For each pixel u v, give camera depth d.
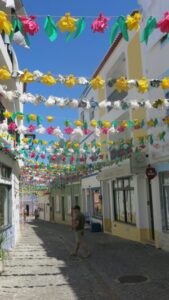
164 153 15.12
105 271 11.52
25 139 15.77
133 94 18.56
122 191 21.64
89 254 14.42
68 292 9.10
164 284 9.55
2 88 9.48
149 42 16.03
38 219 60.12
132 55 18.59
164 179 15.49
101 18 6.49
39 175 32.12
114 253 15.12
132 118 18.92
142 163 17.22
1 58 14.16
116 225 22.59
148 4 13.84
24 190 44.81
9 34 6.25
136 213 18.83
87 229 27.50
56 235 25.44
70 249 16.95
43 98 9.48
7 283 10.11
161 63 15.13
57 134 12.80
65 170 26.83
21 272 11.56
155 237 16.11
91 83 8.28
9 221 18.31
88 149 18.16
